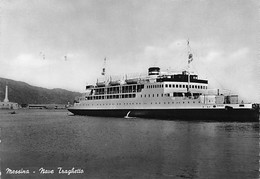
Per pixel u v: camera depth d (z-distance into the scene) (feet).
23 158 80.84
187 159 76.64
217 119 159.94
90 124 174.09
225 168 69.21
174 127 140.97
